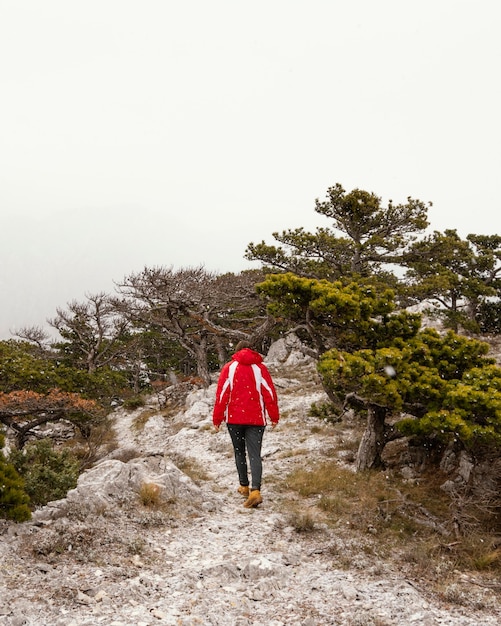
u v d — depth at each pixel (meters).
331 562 6.05
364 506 8.04
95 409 18.31
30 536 5.87
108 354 35.75
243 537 6.73
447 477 9.34
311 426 14.87
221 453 14.21
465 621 4.70
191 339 31.33
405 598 5.09
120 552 5.82
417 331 10.16
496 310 30.66
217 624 4.32
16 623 4.09
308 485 9.34
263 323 29.08
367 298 10.01
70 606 4.45
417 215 26.08
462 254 29.53
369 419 10.12
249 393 7.91
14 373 18.78
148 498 7.68
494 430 7.31
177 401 27.23
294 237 25.12
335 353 9.01
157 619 4.33
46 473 8.18
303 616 4.60
